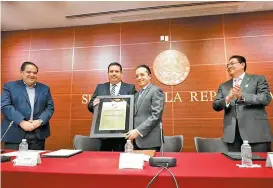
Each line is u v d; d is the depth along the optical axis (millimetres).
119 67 2885
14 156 1684
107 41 4512
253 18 4094
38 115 2758
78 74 4523
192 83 4125
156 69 4258
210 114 4012
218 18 4211
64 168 1242
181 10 4082
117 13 4195
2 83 4699
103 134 2135
